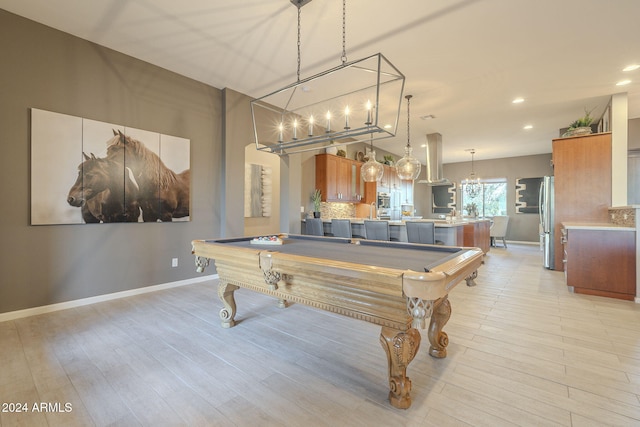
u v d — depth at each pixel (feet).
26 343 7.55
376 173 16.78
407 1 8.36
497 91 14.55
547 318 9.42
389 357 5.31
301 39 10.32
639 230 10.97
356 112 17.67
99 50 10.74
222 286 8.59
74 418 4.91
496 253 23.48
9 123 9.00
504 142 25.16
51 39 9.72
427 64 11.93
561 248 16.34
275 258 6.51
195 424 4.79
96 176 10.58
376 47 10.75
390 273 4.81
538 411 5.07
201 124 13.83
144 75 11.91
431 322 6.93
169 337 7.97
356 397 5.49
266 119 16.46
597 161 15.20
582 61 11.66
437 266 5.15
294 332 8.36
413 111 17.42
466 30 9.72
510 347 7.44
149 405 5.24
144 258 12.03
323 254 7.19
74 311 9.87
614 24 9.32
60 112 9.89
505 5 8.50
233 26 9.66
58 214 9.80
